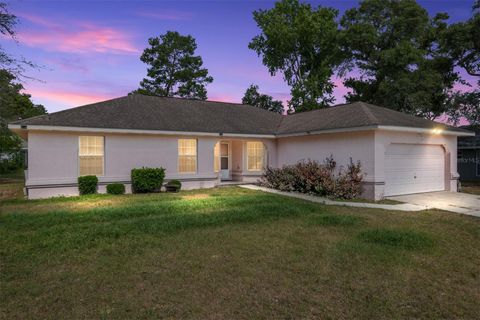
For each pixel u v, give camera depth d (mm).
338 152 13750
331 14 30047
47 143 12422
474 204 11055
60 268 4840
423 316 3582
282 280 4469
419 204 11086
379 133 12195
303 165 14484
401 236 6504
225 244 6090
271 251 5688
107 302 3791
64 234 6578
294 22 29688
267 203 10703
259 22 31281
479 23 18859
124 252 5559
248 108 21359
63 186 12750
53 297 3900
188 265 4992
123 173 13984
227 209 9500
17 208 10125
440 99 24641
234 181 18312
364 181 12398
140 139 14359
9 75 14945
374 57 27000
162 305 3730
